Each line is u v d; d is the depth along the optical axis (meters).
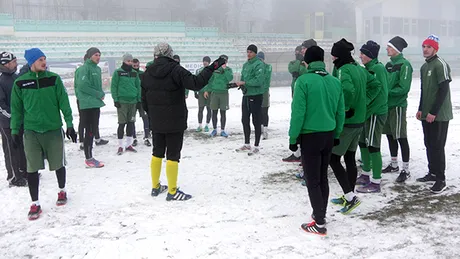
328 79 4.13
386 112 5.27
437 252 3.77
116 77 7.83
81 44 27.48
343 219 4.58
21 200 5.44
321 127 4.04
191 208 5.00
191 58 30.30
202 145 8.82
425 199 5.16
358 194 5.37
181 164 7.15
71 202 5.31
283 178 6.23
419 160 7.06
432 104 5.46
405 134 5.88
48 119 4.89
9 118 5.89
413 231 4.22
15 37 26.33
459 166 6.61
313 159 4.12
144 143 9.08
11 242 4.19
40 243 4.15
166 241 4.07
